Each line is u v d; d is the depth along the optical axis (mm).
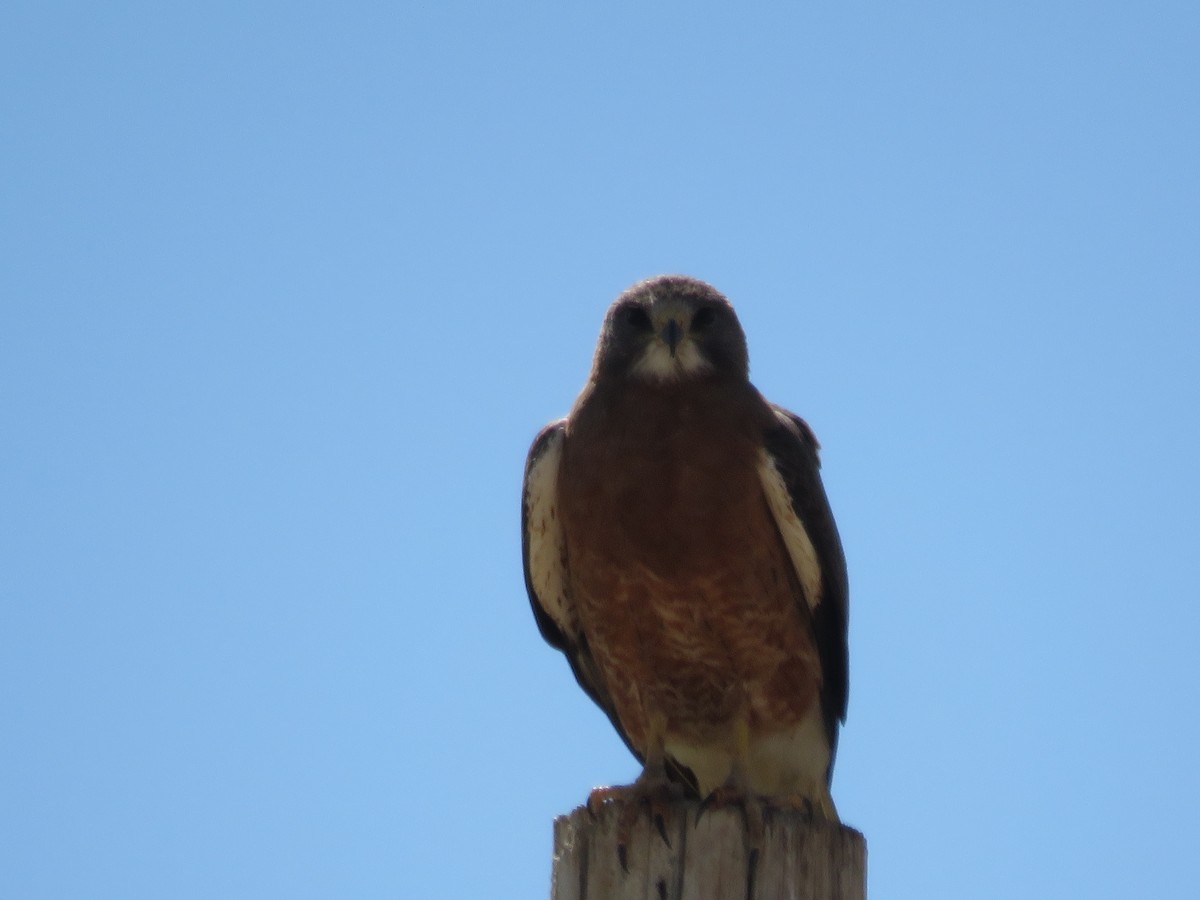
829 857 8922
